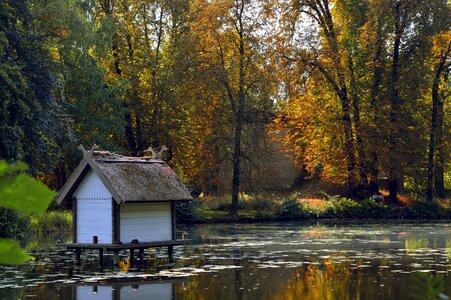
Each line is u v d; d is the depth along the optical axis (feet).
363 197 169.58
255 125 160.97
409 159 164.86
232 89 161.07
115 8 164.55
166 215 74.33
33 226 116.47
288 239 101.30
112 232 69.41
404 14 162.61
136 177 71.51
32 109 104.68
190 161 163.63
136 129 163.22
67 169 153.07
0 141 92.17
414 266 66.28
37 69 108.06
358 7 169.78
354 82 164.96
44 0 128.88
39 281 58.23
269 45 160.76
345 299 48.47
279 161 221.87
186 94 158.81
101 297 49.60
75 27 135.74
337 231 118.21
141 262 71.61
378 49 164.55
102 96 142.10
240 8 159.22
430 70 165.17
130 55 163.32
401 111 164.76
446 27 162.61
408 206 164.55
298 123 170.81
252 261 72.13
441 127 173.68
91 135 146.61
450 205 168.55
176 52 158.61
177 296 50.14
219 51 160.56
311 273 62.18
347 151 166.91
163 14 166.20
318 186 209.26
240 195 166.20
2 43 96.12
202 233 116.37
